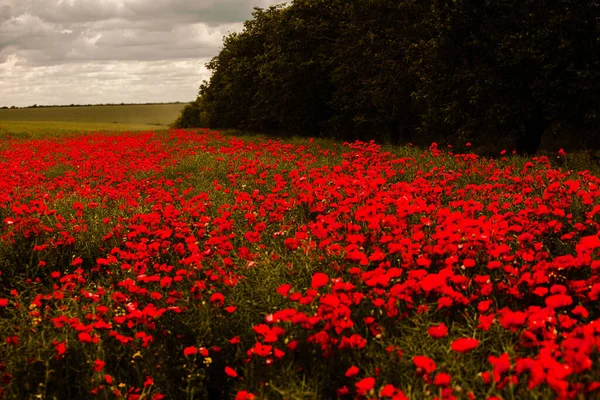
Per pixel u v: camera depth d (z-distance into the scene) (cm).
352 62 2431
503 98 1498
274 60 2961
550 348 280
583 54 1426
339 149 1689
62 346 364
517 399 270
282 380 324
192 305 432
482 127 1608
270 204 668
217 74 4734
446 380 260
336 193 653
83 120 11481
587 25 1425
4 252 621
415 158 1200
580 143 1858
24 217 722
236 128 4325
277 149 1534
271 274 462
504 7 1506
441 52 1598
